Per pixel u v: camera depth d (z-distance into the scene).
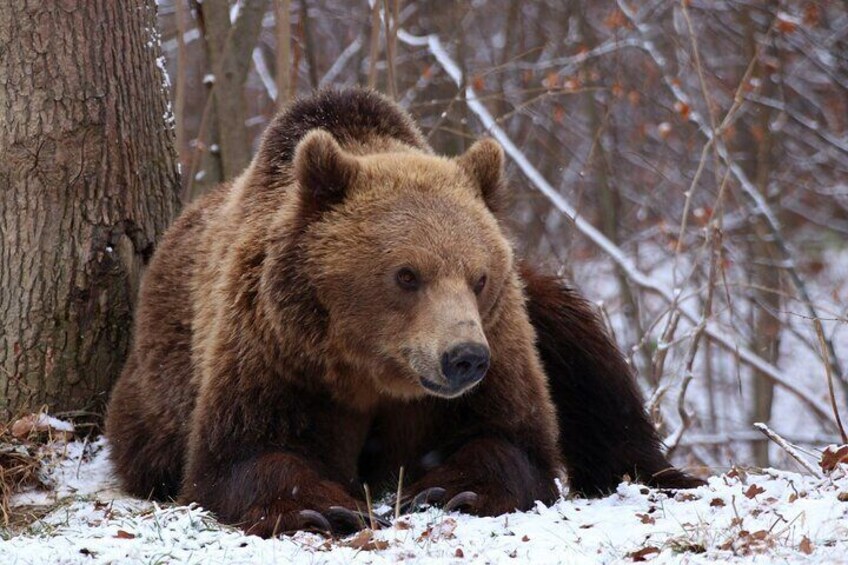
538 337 11.72
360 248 9.34
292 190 10.00
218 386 9.77
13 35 11.99
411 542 8.30
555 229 27.59
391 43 17.45
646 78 27.73
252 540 8.29
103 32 12.29
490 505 9.33
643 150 29.52
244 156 16.72
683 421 14.98
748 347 24.48
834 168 31.09
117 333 12.50
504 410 10.02
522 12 28.95
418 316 9.15
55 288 12.22
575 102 29.94
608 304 27.19
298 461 9.43
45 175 12.14
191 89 27.83
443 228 9.33
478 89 20.48
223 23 16.55
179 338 10.83
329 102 10.92
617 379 11.88
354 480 10.30
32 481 11.10
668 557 7.64
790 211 31.83
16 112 12.05
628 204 30.03
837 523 8.06
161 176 12.95
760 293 25.94
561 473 11.93
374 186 9.62
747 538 7.77
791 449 10.45
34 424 11.70
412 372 9.29
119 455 11.19
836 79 29.72
